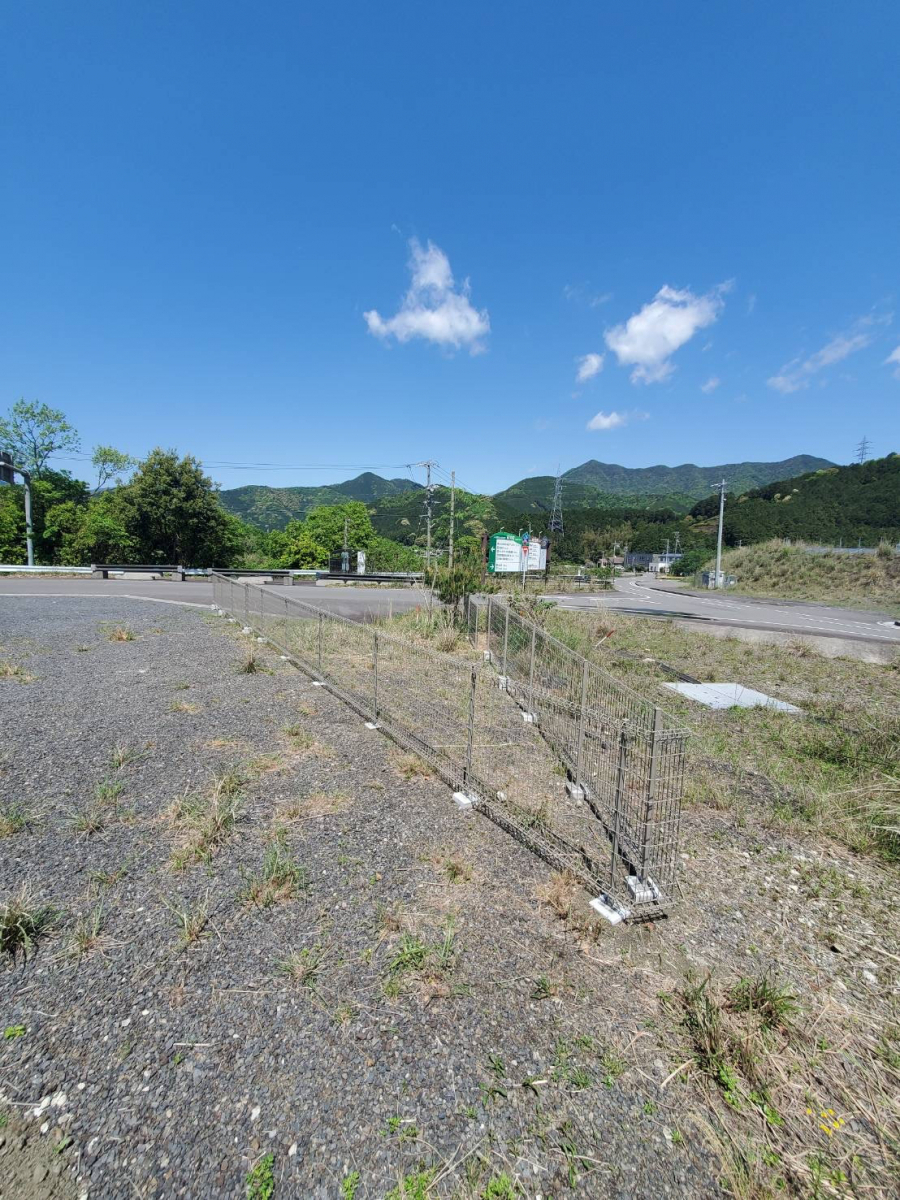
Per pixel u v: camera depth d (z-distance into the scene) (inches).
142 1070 74.5
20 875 115.5
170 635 379.2
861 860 141.0
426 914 109.3
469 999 89.3
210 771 168.6
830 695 311.1
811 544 1673.2
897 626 667.4
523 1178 63.7
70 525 1246.3
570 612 576.1
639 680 327.0
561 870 127.0
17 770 162.9
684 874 130.9
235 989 88.7
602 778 166.1
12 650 313.0
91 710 216.8
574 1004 89.9
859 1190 65.0
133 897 110.4
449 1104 72.0
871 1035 87.4
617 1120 71.6
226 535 1293.1
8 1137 65.4
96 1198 59.5
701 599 1072.2
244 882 116.6
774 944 108.2
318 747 190.5
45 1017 82.0
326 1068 75.9
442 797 160.2
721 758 206.4
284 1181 61.9
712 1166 66.8
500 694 257.9
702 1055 81.7
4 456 848.3
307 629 360.8
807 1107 75.2
